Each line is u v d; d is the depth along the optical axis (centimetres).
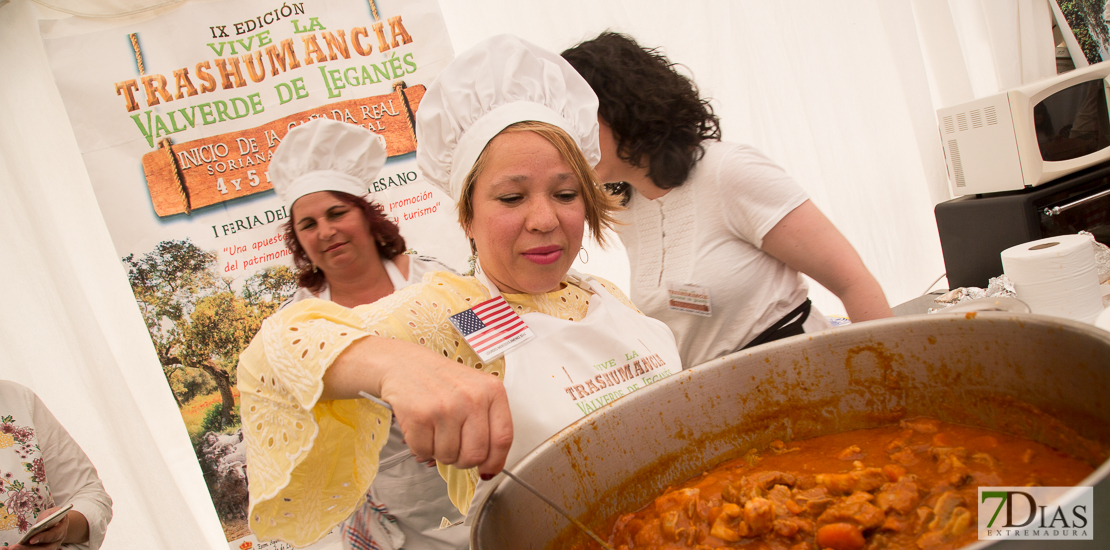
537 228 107
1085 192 261
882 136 316
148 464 213
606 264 263
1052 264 167
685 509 86
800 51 298
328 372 85
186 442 219
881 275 320
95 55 188
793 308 179
